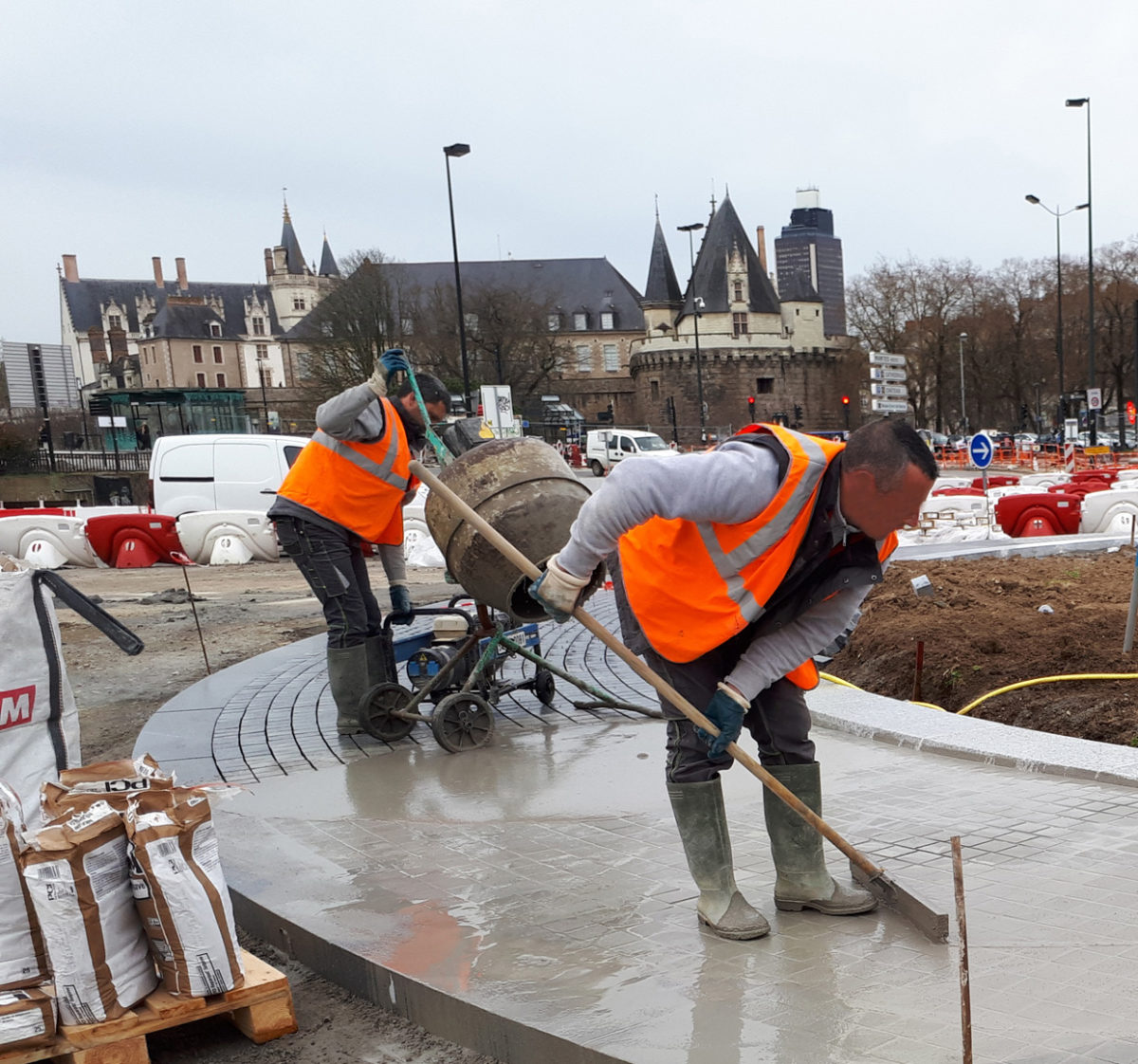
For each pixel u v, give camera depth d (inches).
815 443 117.3
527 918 138.9
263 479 713.6
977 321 2923.2
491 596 212.2
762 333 3811.5
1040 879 141.2
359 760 221.0
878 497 111.0
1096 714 218.4
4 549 691.4
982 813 167.8
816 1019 107.3
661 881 149.6
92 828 114.7
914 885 140.6
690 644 124.9
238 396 1860.2
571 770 207.5
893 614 314.7
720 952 125.3
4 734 135.6
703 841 132.0
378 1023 125.7
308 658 327.3
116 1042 113.9
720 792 133.0
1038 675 245.3
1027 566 404.5
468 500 208.2
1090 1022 103.7
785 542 117.3
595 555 118.3
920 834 160.1
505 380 2982.3
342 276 3024.1
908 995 111.7
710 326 3772.1
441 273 4303.6
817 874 136.5
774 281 4522.6
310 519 229.5
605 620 371.9
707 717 124.7
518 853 163.5
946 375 3002.0
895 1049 100.3
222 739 239.9
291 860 164.7
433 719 221.1
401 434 231.0
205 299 4842.5
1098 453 1615.4
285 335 4638.3
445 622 257.0
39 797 136.3
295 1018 126.4
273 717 257.6
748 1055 101.0
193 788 123.3
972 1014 106.7
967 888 139.8
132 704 307.0
